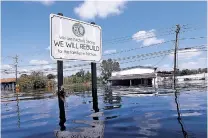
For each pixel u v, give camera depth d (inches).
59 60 330.3
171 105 405.7
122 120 270.1
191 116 276.7
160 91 885.2
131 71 2190.0
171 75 2204.7
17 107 538.6
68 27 345.4
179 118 265.4
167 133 193.8
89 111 374.9
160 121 251.1
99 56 394.6
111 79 2230.6
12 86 2967.5
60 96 326.0
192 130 201.5
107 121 268.1
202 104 402.9
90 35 379.9
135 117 288.0
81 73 3462.1
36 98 843.4
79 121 280.4
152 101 494.6
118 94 821.2
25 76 2596.0
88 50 374.9
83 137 194.7
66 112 378.6
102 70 3243.1
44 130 237.5
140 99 558.9
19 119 335.3
